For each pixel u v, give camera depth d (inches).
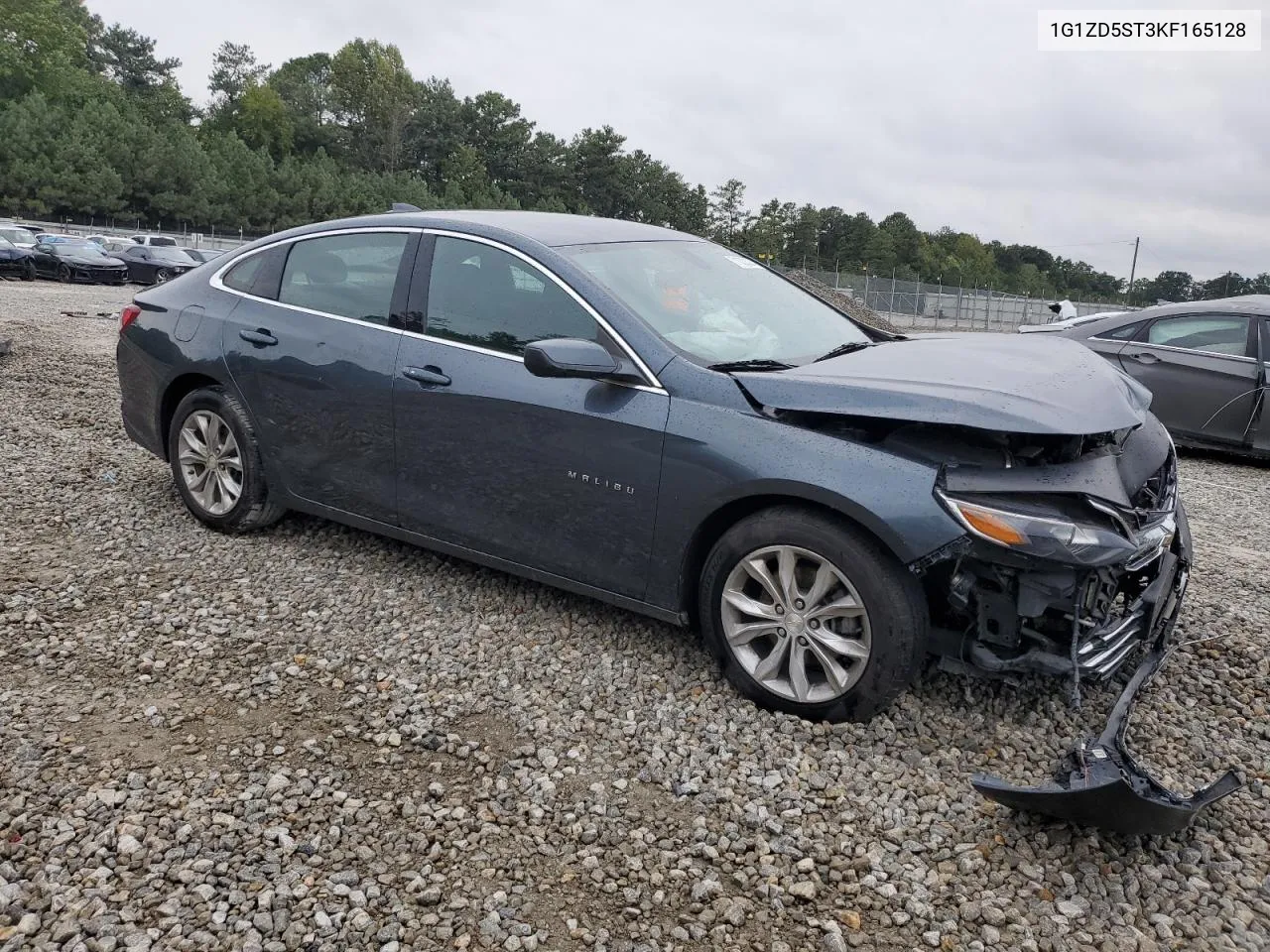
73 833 108.9
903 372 137.9
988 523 119.6
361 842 110.1
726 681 147.1
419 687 145.1
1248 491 320.5
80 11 4542.3
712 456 137.1
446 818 115.0
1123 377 156.7
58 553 189.9
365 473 176.4
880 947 97.9
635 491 144.6
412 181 3959.2
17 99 3437.5
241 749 127.1
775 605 136.9
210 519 202.4
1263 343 358.0
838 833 114.7
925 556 122.5
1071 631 127.2
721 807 118.4
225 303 197.8
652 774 124.2
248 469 194.4
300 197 3383.4
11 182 2628.0
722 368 144.3
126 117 3221.0
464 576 185.6
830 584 132.0
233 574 183.5
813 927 100.0
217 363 194.4
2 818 110.7
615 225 181.0
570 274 154.1
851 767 127.1
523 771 124.3
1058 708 142.5
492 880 105.2
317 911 98.8
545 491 153.8
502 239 163.3
